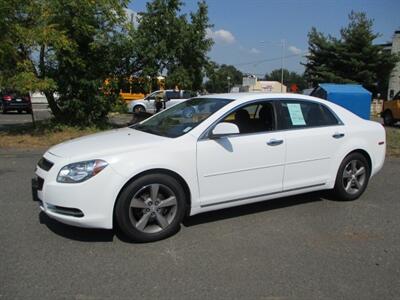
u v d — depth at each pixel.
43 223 5.09
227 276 3.80
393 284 3.70
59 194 4.30
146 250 4.36
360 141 6.13
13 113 27.20
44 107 34.97
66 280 3.69
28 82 12.10
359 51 43.12
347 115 6.20
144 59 15.34
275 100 5.54
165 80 15.81
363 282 3.73
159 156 4.54
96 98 14.42
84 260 4.09
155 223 4.65
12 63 12.69
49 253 4.24
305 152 5.57
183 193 4.73
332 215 5.58
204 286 3.61
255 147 5.14
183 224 5.14
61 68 13.83
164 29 15.35
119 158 4.40
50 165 4.50
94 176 4.29
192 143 4.77
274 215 5.54
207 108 5.30
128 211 4.42
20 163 8.88
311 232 4.95
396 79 44.59
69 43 12.73
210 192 4.91
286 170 5.44
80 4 13.12
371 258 4.25
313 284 3.68
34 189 4.73
